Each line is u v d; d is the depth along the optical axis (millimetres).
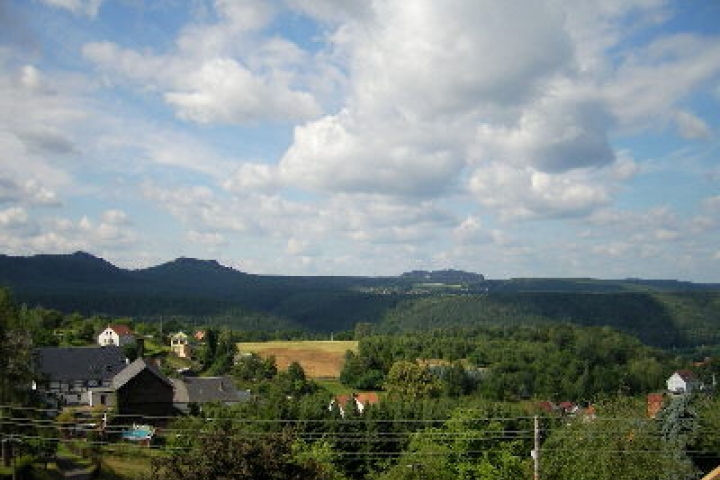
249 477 22750
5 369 57594
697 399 50438
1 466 49000
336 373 150500
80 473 55094
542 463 43250
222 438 23781
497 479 53219
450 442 60156
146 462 61875
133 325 193750
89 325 164625
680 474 41562
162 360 151125
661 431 43781
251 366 144250
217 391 112625
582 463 41062
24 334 60031
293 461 24359
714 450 48031
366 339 167000
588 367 135750
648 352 151375
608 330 163375
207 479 22703
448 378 130875
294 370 140250
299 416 75312
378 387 141000
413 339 166625
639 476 39469
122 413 90250
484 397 127250
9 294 61344
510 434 66625
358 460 70938
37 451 55469
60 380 111188
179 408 100562
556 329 166500
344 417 76938
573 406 120625
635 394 129250
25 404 57125
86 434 72062
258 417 75688
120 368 117000
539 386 131375
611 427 41875
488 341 163000
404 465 52719
